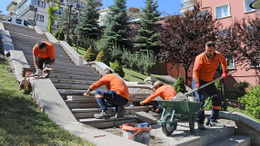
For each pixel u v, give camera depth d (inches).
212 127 185.8
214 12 704.4
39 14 1504.7
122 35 879.1
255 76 584.7
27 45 424.2
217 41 517.3
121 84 167.5
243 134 192.7
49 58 221.3
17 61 262.5
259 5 271.3
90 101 190.7
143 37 827.4
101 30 1013.2
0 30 423.5
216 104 177.2
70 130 114.7
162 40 564.1
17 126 102.3
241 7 650.2
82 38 861.2
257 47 483.8
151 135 142.9
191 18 548.7
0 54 312.2
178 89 432.1
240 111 411.8
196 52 494.0
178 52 531.8
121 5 933.2
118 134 143.2
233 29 520.7
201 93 169.3
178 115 150.7
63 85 227.6
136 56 703.7
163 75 782.5
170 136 141.6
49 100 152.9
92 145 90.8
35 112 133.7
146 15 879.7
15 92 173.3
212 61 161.5
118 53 749.9
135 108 211.5
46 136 96.3
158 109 222.1
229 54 498.0
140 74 657.0
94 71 368.5
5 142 79.8
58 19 1133.7
